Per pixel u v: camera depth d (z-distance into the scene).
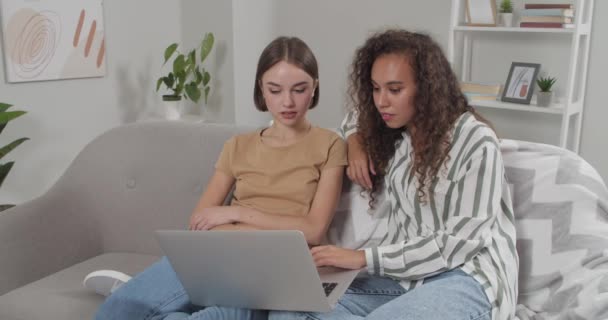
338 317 1.09
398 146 1.38
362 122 1.40
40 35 2.74
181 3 3.55
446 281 1.11
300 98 1.36
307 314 1.11
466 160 1.18
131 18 3.24
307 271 1.02
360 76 1.36
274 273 1.06
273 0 3.78
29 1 2.67
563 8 2.77
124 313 1.17
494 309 1.11
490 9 3.00
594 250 1.25
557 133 3.11
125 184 1.72
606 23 2.88
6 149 2.24
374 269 1.20
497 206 1.17
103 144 1.76
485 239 1.15
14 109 2.69
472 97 3.04
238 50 3.49
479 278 1.13
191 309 1.24
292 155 1.40
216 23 3.47
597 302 1.11
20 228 1.58
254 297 1.13
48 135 2.86
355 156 1.41
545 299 1.28
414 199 1.28
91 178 1.75
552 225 1.32
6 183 2.69
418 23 3.42
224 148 1.50
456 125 1.23
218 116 3.61
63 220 1.69
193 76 3.57
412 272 1.18
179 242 1.09
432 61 1.21
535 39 3.07
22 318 1.35
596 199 1.31
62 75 2.88
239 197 1.44
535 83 3.08
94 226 1.76
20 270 1.56
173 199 1.67
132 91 3.31
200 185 1.64
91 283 1.34
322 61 3.81
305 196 1.38
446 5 3.29
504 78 3.21
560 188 1.34
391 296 1.24
